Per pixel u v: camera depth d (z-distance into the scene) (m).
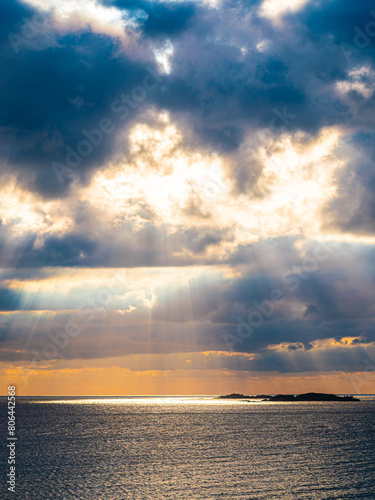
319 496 36.28
